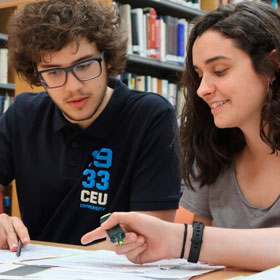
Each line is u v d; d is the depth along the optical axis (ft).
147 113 4.83
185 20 9.99
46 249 3.63
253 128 3.59
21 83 6.54
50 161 4.95
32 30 4.27
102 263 2.94
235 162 3.99
